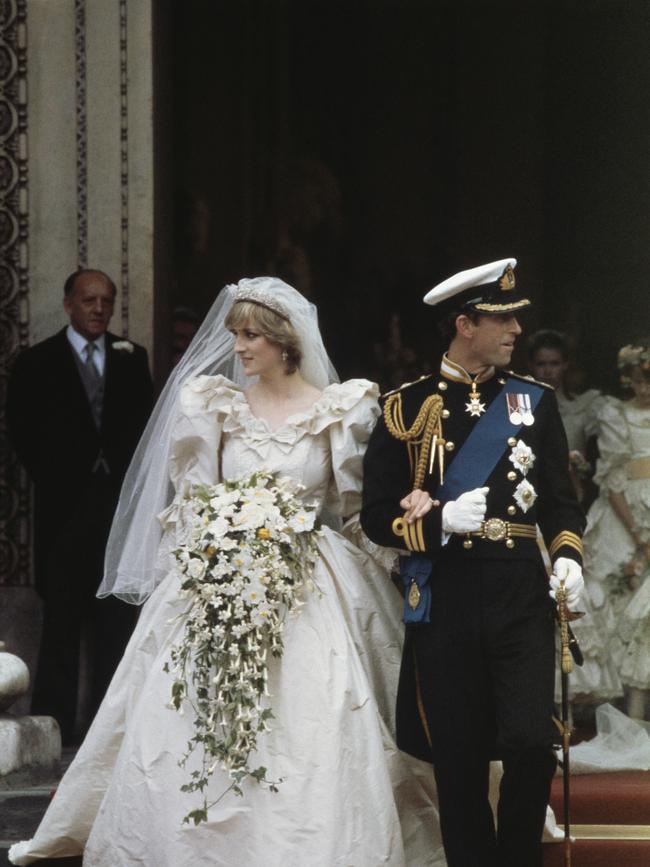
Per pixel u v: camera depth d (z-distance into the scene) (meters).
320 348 21.19
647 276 44.97
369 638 20.41
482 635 18.66
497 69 46.44
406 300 46.41
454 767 18.67
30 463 30.84
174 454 20.83
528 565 18.86
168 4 35.03
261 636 19.19
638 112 45.41
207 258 44.38
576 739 28.62
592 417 32.75
